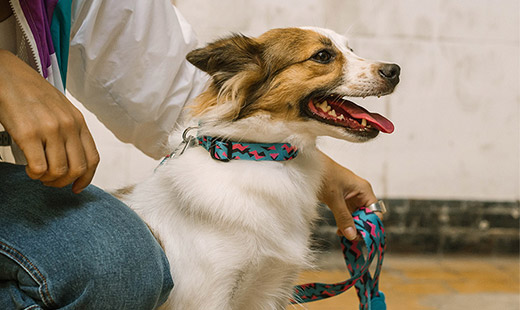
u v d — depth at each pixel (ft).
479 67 15.02
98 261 4.55
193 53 6.16
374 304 6.95
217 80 6.27
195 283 5.62
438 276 12.88
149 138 7.47
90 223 4.75
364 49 14.79
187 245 5.73
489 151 15.17
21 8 5.23
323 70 6.43
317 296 6.97
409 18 14.75
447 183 15.17
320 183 6.62
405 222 14.99
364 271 6.70
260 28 14.53
